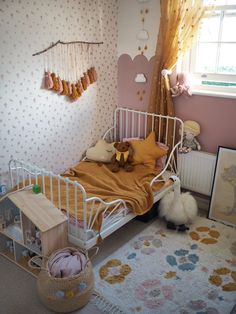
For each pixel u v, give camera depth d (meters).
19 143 2.89
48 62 2.93
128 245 2.84
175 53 3.11
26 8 2.65
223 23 2.97
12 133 2.81
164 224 3.15
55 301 2.12
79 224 2.42
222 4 2.91
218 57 3.09
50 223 2.29
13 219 2.79
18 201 2.46
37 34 2.78
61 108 3.17
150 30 3.29
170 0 2.99
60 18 2.93
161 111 3.35
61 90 3.07
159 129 3.42
